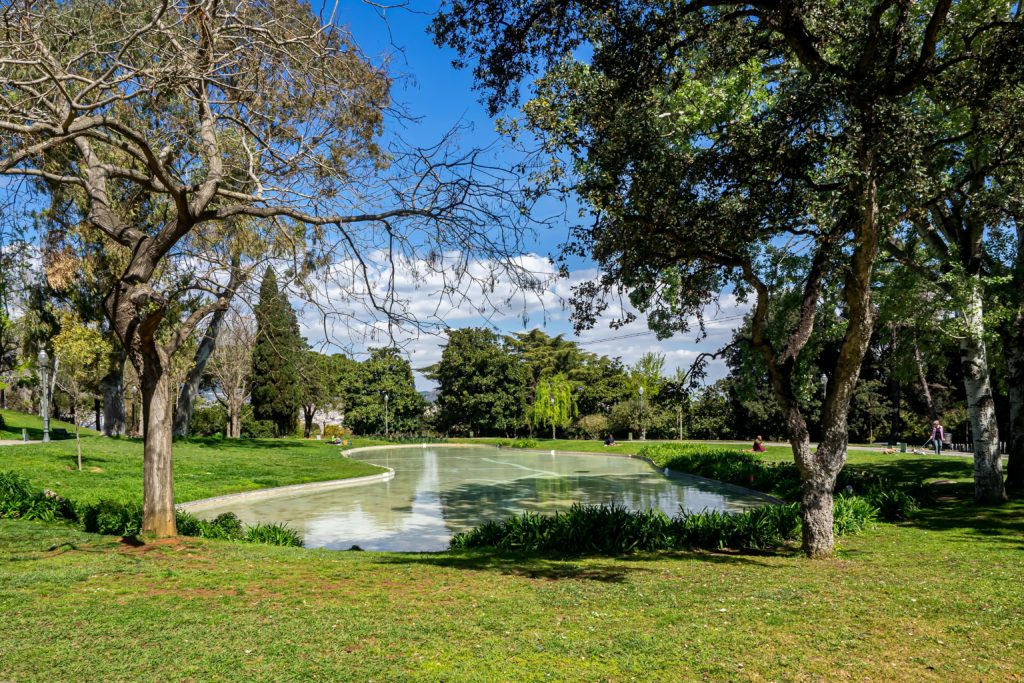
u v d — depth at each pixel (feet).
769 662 16.44
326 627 19.17
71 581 24.49
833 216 31.68
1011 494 52.60
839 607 21.77
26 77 29.58
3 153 29.91
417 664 16.16
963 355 51.08
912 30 39.81
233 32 30.42
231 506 61.52
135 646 17.38
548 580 26.45
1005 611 21.25
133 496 53.83
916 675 15.66
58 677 15.19
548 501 64.69
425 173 26.55
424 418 219.82
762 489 68.13
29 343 81.61
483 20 27.55
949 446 110.32
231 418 140.36
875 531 41.14
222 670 15.66
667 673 15.67
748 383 52.31
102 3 27.71
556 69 31.14
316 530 48.29
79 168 35.40
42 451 71.92
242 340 37.09
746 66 39.58
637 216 32.24
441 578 26.73
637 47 27.81
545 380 191.11
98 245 42.47
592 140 32.89
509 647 17.46
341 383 201.57
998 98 31.32
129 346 31.65
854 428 136.67
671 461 101.04
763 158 29.17
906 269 48.70
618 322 37.04
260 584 24.84
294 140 32.73
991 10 38.96
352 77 30.78
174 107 33.27
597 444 155.33
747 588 24.85
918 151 27.48
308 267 29.53
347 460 108.68
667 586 25.21
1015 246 52.06
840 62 31.35
